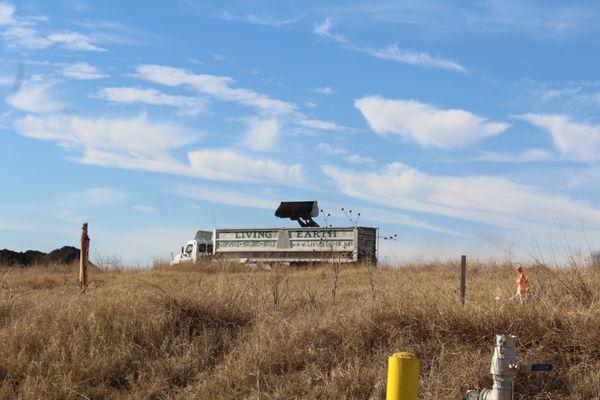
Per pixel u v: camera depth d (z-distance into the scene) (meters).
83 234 15.94
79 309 11.09
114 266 27.77
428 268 20.88
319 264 30.31
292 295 13.40
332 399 8.03
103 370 9.39
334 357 8.95
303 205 35.12
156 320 10.56
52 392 8.76
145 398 8.79
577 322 8.48
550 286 10.46
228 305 11.20
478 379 7.91
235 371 9.05
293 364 9.07
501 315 8.88
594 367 7.93
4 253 37.06
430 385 7.85
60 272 26.91
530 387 7.81
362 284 17.20
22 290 18.19
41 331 10.40
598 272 10.64
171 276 22.48
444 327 9.09
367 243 32.44
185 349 10.02
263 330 10.06
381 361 8.77
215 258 30.50
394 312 9.57
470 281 14.55
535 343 8.54
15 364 9.41
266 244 33.66
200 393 8.71
